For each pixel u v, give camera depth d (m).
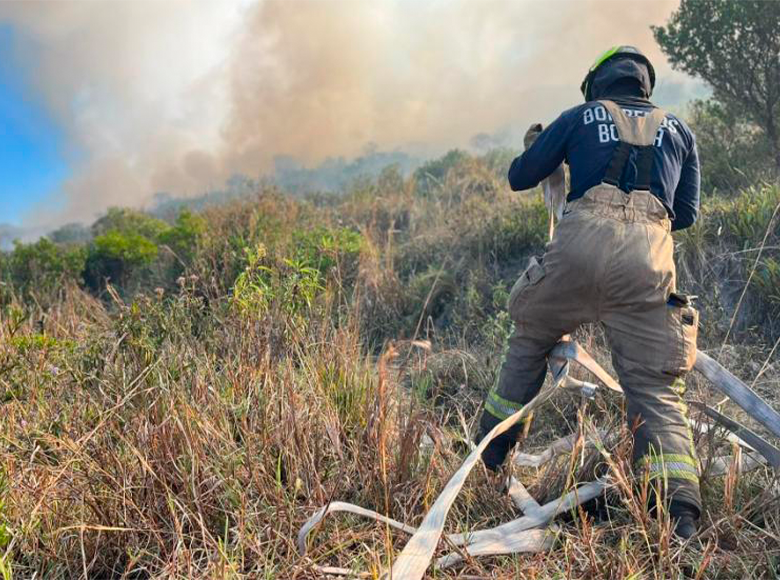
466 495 2.49
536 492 2.63
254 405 2.79
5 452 2.49
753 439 2.50
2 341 3.57
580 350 2.60
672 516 2.20
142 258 7.14
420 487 2.44
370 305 5.21
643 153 2.44
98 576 2.20
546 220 5.64
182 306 3.45
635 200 2.39
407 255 6.34
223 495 2.29
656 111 2.55
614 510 2.42
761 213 4.49
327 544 2.18
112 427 2.51
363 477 2.48
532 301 2.53
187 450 2.40
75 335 4.15
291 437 2.55
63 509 2.29
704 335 4.09
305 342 3.30
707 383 3.54
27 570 2.13
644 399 2.36
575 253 2.37
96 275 7.37
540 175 2.69
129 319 3.18
